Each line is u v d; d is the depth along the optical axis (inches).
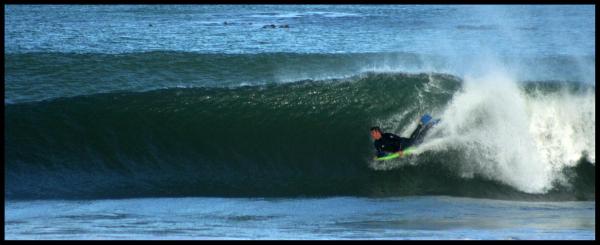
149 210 1924.2
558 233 1633.9
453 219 1808.6
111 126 2354.8
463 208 1969.7
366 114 2427.4
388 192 2169.0
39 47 4168.3
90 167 2253.9
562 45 5032.0
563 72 3772.1
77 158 2268.7
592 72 3799.2
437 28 5920.3
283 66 3666.3
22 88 3115.2
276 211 1920.5
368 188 2191.2
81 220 1774.1
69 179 2204.7
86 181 2203.5
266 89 2472.9
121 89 3184.1
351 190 2180.1
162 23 5876.0
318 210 1936.5
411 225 1721.2
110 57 3501.5
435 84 2481.5
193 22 6053.2
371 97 2458.2
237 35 5211.6
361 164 2301.9
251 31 5477.4
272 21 6333.7
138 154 2304.4
